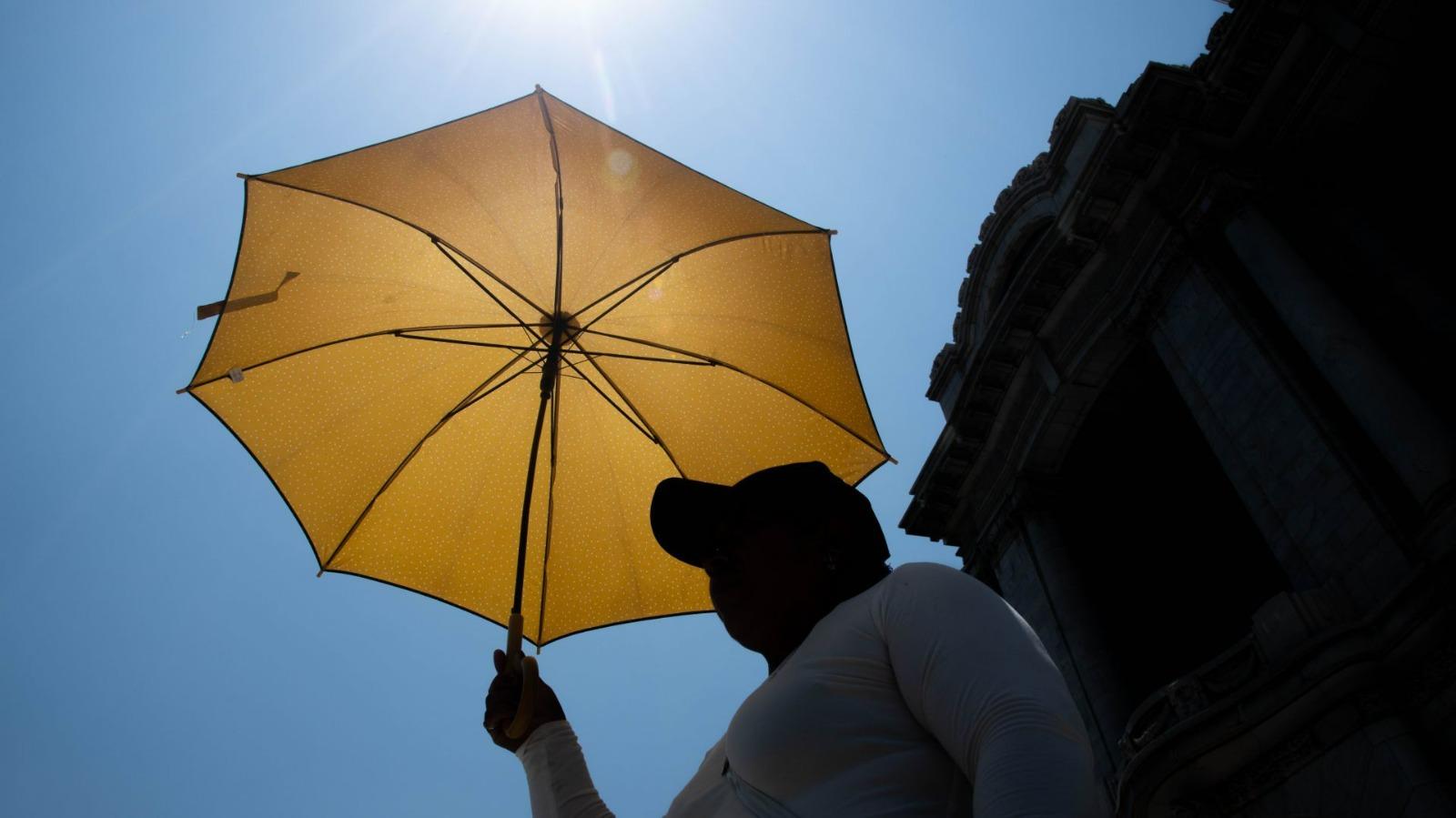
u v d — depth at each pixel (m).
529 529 4.25
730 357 4.49
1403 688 13.92
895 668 1.89
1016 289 24.05
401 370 4.41
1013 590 25.50
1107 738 20.91
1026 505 25.41
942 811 1.77
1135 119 20.47
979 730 1.62
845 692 1.92
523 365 4.48
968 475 27.48
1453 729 13.23
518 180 4.66
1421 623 13.90
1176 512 26.62
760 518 2.59
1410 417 15.34
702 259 4.58
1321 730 14.34
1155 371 24.48
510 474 4.35
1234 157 20.20
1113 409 25.58
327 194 4.39
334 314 4.31
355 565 4.07
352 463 4.20
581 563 4.29
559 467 4.40
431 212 4.55
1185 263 20.28
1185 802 15.55
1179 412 25.80
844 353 4.55
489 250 4.54
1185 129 20.36
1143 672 22.28
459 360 4.48
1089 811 1.48
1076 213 22.09
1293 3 19.41
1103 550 24.80
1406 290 17.95
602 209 4.60
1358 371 16.23
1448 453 14.66
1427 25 18.69
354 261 4.43
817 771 1.85
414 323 4.41
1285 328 18.52
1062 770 1.50
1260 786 14.88
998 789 1.49
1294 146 20.28
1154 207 21.05
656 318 4.51
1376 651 14.21
